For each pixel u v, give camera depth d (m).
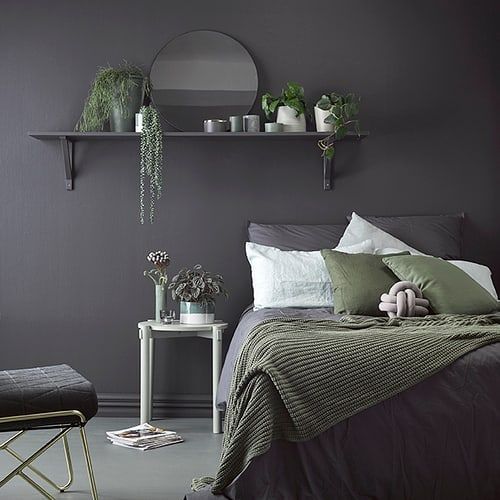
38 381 3.28
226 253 5.38
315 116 5.26
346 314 4.29
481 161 5.36
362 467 2.96
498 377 3.03
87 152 5.37
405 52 5.38
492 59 5.36
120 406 5.35
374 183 5.37
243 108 5.36
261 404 2.91
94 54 5.36
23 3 5.35
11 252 5.37
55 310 5.38
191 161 5.38
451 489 2.99
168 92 5.36
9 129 5.36
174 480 3.79
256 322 4.07
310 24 5.37
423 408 2.99
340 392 2.95
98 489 3.65
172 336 4.97
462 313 4.15
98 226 5.38
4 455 4.25
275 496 2.93
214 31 5.38
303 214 5.36
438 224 5.23
